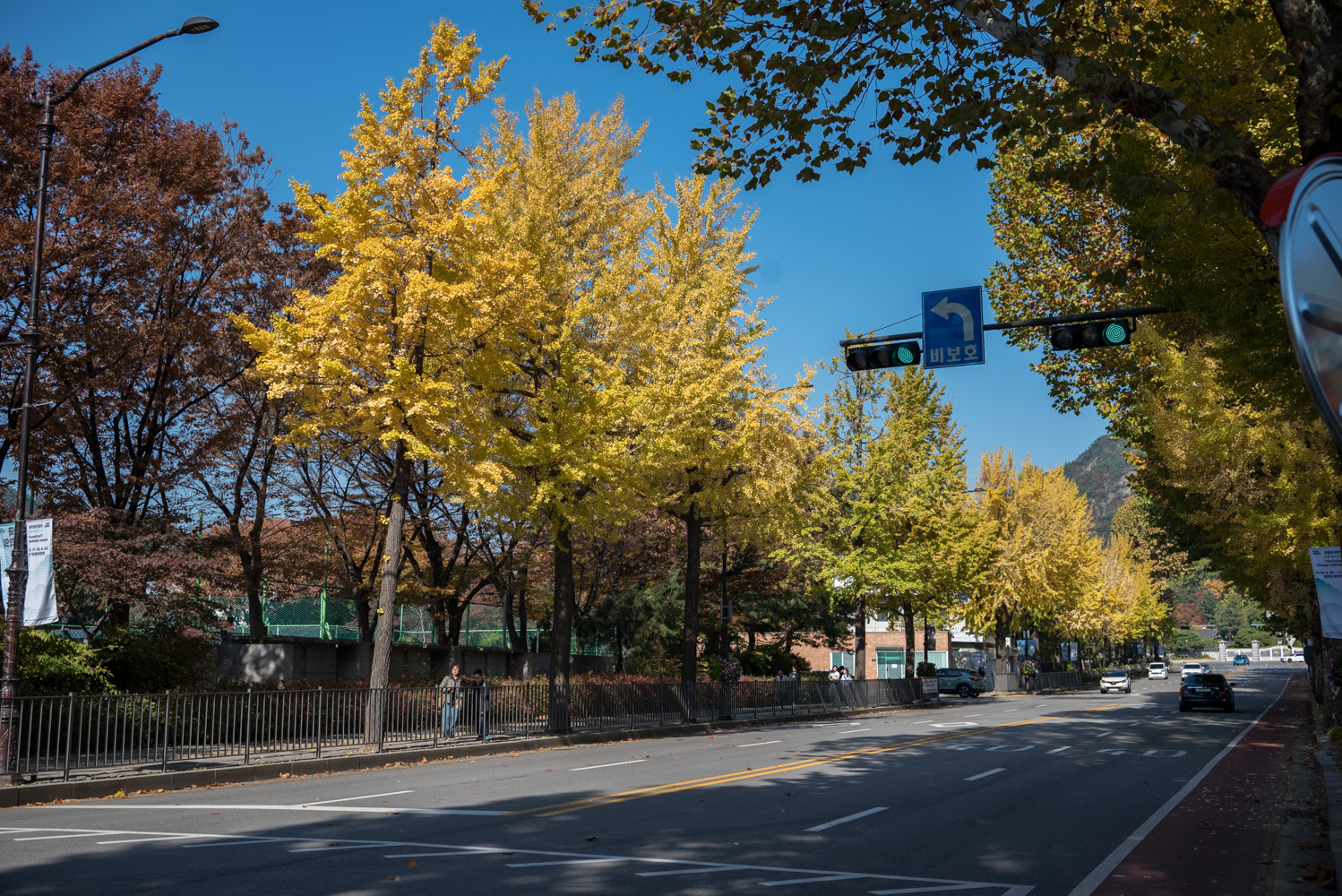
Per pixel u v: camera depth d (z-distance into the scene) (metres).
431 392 19.56
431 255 20.41
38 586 14.34
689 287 27.17
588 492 24.42
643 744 23.81
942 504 43.84
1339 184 2.73
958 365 13.05
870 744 22.48
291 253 26.81
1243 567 28.73
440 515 32.47
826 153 10.11
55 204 20.77
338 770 17.98
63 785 13.91
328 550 30.72
